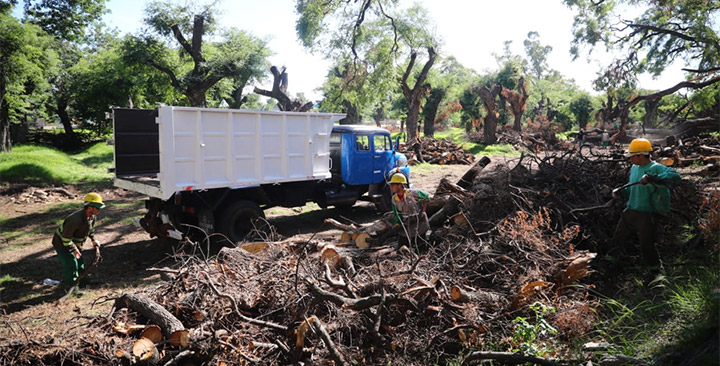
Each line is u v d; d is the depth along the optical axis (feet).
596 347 11.76
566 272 15.11
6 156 59.47
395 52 95.61
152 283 20.86
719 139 54.54
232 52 77.46
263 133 27.37
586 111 162.40
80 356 12.03
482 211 20.98
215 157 25.38
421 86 103.55
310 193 31.76
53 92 104.63
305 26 87.10
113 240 29.27
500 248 17.56
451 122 191.52
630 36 64.08
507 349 12.60
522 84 136.46
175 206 24.63
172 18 72.28
